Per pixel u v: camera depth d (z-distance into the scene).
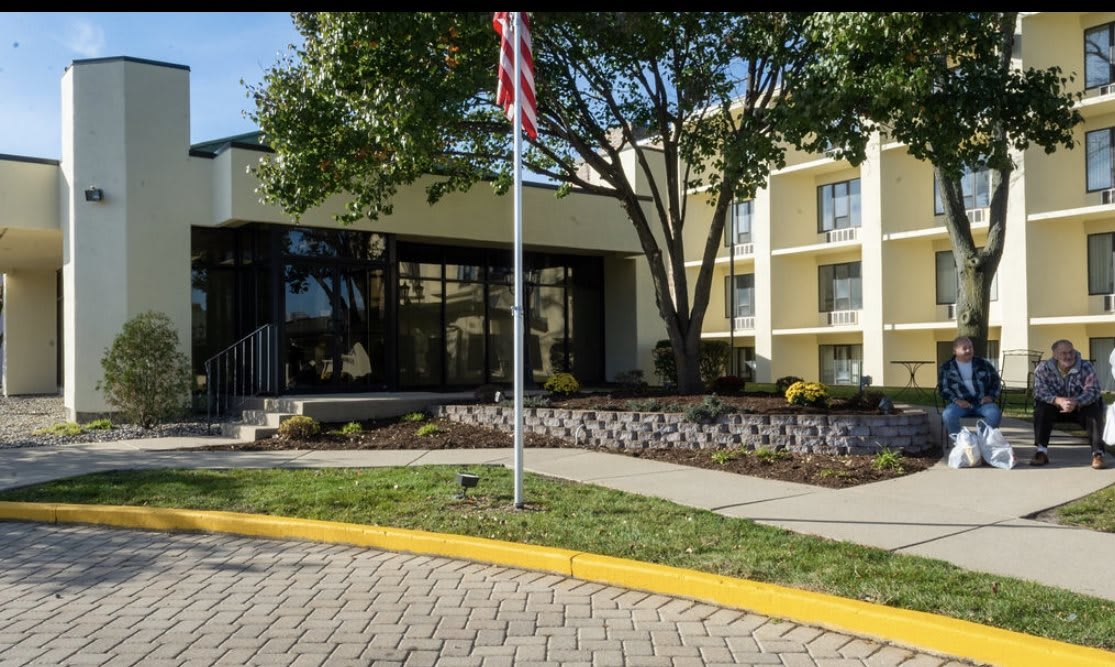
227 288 16.75
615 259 21.17
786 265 29.59
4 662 4.70
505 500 8.15
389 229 16.78
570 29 13.34
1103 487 8.25
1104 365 22.20
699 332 14.23
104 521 8.19
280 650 4.85
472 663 4.65
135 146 15.50
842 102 10.63
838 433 10.38
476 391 14.70
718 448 10.96
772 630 5.15
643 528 7.03
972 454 9.48
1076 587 5.34
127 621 5.38
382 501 8.22
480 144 15.15
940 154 11.50
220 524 7.84
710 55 14.19
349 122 13.40
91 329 15.34
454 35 12.13
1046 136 11.75
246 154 15.48
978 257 13.38
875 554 6.11
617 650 4.84
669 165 14.39
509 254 19.83
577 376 20.83
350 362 16.47
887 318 26.14
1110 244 22.03
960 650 4.64
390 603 5.72
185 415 15.33
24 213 16.45
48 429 14.35
